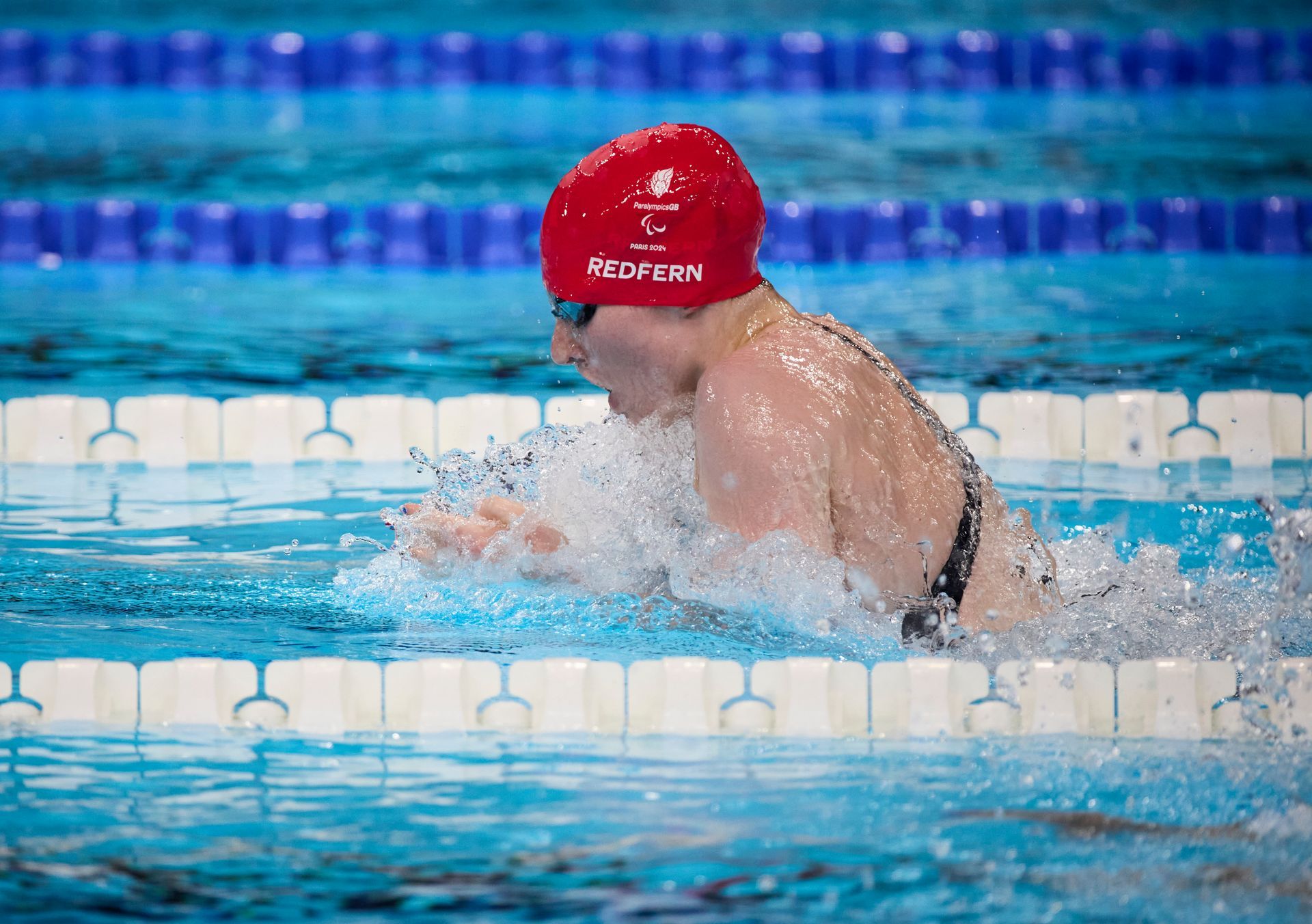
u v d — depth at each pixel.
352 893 5.30
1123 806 6.15
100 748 6.84
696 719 7.23
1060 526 10.86
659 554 7.96
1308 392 14.46
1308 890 5.37
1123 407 13.90
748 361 7.37
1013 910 5.21
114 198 22.88
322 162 25.70
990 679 7.23
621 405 8.00
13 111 29.97
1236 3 37.28
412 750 6.84
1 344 16.61
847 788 6.34
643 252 7.48
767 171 24.88
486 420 14.16
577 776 6.48
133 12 36.94
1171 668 7.25
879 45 32.41
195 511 11.44
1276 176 24.22
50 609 8.52
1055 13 36.72
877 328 17.47
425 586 8.62
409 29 34.69
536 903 5.23
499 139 27.61
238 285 20.81
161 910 5.18
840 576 7.02
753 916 5.15
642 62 32.38
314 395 14.77
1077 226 22.58
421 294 20.31
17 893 5.29
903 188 23.66
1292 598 7.70
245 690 7.30
